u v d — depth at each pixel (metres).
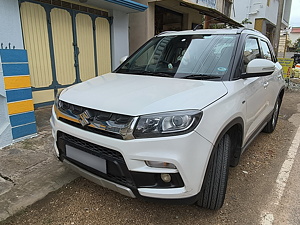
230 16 14.80
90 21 6.19
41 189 2.65
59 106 2.38
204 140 1.93
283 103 7.84
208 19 11.97
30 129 3.87
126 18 7.07
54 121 2.43
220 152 2.28
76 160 2.28
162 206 2.50
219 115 2.09
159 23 9.58
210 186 2.26
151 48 3.43
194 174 1.90
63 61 5.75
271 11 17.22
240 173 3.22
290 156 3.78
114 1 5.70
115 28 6.78
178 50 3.14
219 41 3.02
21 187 2.66
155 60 3.18
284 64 10.59
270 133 4.83
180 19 10.78
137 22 8.23
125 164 1.90
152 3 8.10
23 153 3.39
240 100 2.47
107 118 1.97
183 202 1.94
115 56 6.94
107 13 6.61
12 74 3.50
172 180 1.90
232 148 2.72
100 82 2.67
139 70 3.13
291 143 4.33
